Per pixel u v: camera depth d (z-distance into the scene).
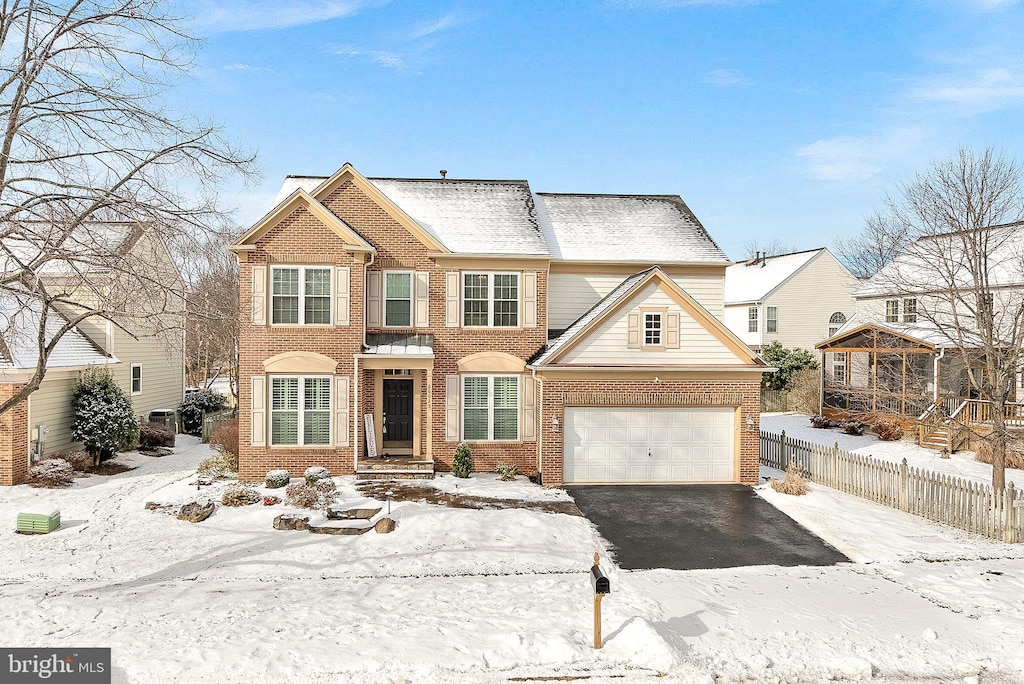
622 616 9.56
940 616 10.01
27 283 10.30
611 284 21.38
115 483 18.75
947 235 17.91
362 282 18.62
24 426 18.11
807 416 34.78
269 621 9.17
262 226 18.20
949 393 27.12
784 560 12.85
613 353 18.59
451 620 9.33
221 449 20.86
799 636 9.14
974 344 17.45
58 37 10.22
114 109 10.45
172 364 30.34
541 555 12.86
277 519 14.20
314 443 18.58
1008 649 8.87
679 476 18.83
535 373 19.14
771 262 45.03
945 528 14.88
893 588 11.27
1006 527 13.84
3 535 13.76
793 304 40.44
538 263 19.91
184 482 18.30
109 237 11.05
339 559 12.49
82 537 13.64
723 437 18.95
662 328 18.66
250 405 18.27
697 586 11.19
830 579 11.73
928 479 15.55
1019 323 17.22
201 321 13.09
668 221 23.25
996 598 10.78
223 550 12.91
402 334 19.48
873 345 28.95
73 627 8.93
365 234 19.44
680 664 8.16
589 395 18.48
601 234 22.23
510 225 20.89
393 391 19.81
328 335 18.50
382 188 21.98
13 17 9.91
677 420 18.83
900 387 28.86
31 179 10.09
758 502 16.92
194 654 7.87
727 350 18.80
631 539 14.02
